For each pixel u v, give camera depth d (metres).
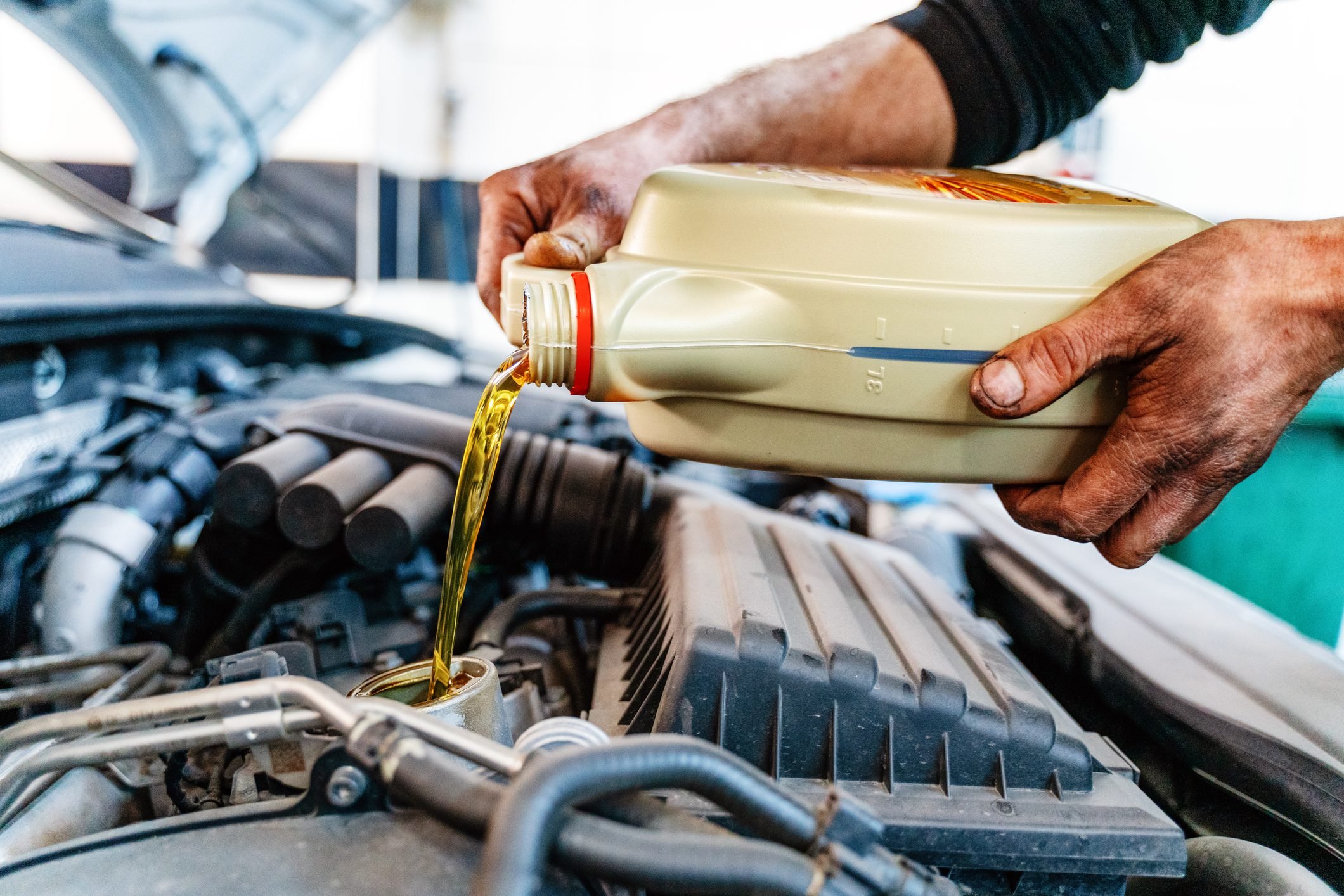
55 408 1.06
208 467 1.03
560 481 0.97
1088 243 0.61
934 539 1.16
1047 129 0.94
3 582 0.88
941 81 0.91
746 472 1.41
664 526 0.96
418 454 0.96
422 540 0.88
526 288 0.57
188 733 0.47
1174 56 0.87
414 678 0.61
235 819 0.47
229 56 1.39
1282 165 4.03
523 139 4.81
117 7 1.18
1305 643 0.87
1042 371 0.58
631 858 0.36
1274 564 1.29
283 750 0.50
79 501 0.98
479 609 0.99
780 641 0.59
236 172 1.62
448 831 0.46
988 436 0.64
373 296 4.72
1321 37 3.85
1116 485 0.64
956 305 0.60
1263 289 0.58
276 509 0.87
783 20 4.79
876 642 0.66
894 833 0.56
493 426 0.63
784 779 0.60
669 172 0.65
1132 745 0.85
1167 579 1.03
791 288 0.59
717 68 4.88
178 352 1.36
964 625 0.77
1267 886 0.58
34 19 1.14
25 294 0.98
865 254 0.60
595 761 0.37
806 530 0.94
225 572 0.92
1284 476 1.25
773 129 0.93
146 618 0.97
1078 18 0.84
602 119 4.83
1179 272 0.58
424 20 4.54
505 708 0.61
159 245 1.55
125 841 0.46
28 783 0.56
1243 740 0.70
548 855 0.37
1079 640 0.90
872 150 0.95
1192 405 0.61
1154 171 4.13
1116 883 0.59
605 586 1.05
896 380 0.61
